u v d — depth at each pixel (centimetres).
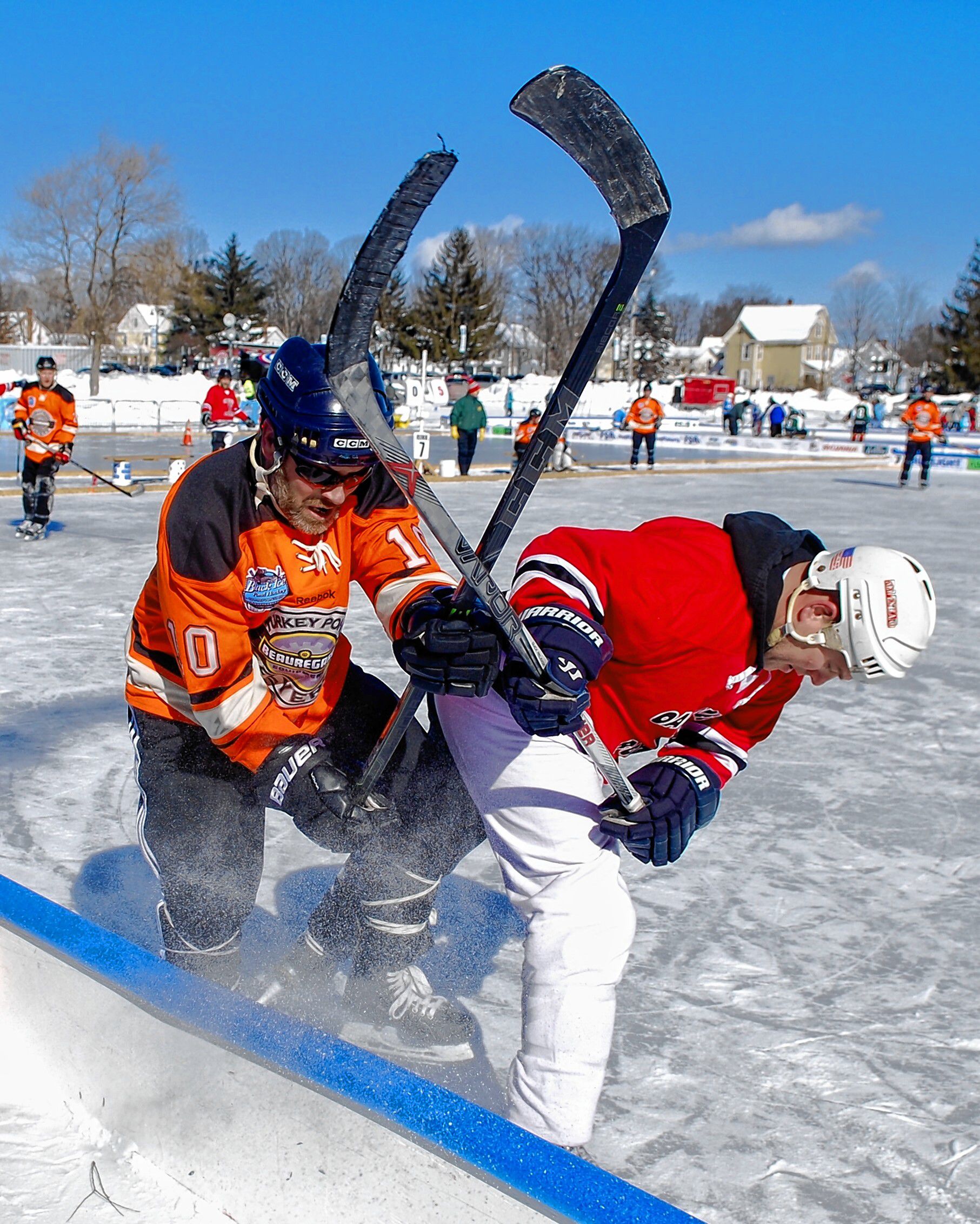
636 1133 195
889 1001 240
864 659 175
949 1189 184
